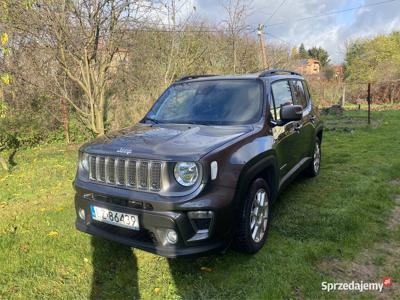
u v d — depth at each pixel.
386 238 3.63
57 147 9.50
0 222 4.27
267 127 3.71
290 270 3.09
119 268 3.22
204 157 2.77
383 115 15.60
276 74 4.68
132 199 2.84
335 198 4.77
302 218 4.15
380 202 4.57
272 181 3.73
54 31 7.18
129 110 10.30
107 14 7.65
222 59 15.20
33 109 9.58
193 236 2.76
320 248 3.42
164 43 10.70
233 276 3.05
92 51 7.96
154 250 2.81
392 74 30.98
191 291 2.88
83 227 3.30
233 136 3.24
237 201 2.98
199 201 2.71
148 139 3.20
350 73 49.34
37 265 3.30
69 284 3.03
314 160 5.75
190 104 4.16
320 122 5.97
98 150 3.15
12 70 7.57
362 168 6.26
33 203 4.98
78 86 9.33
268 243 3.58
